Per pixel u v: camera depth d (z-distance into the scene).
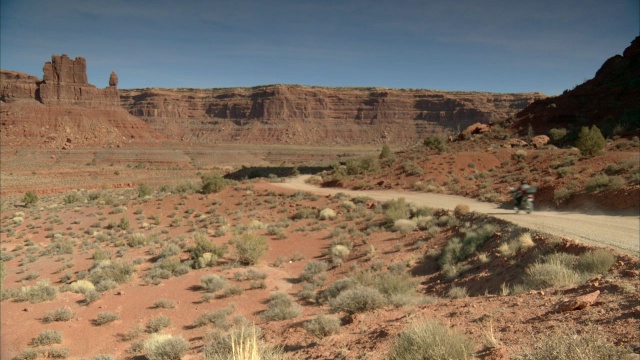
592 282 8.28
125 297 18.06
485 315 7.23
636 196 20.44
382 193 42.81
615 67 71.62
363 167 57.53
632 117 52.53
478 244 17.66
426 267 18.45
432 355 5.20
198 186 55.72
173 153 172.75
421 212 27.70
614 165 29.33
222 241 28.84
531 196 22.30
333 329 8.71
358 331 8.41
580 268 10.40
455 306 8.86
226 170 138.50
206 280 19.11
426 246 20.98
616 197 21.62
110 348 13.12
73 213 46.16
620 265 9.69
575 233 14.88
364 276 16.23
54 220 42.25
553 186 28.92
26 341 13.62
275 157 179.38
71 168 124.56
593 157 35.41
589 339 4.30
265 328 11.19
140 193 56.88
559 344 4.34
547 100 71.12
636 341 4.70
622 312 5.84
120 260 25.78
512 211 23.92
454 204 30.83
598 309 6.27
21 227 42.47
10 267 27.53
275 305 15.61
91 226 39.31
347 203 35.56
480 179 41.28
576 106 64.88
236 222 35.75
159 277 20.75
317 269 20.94
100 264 24.03
